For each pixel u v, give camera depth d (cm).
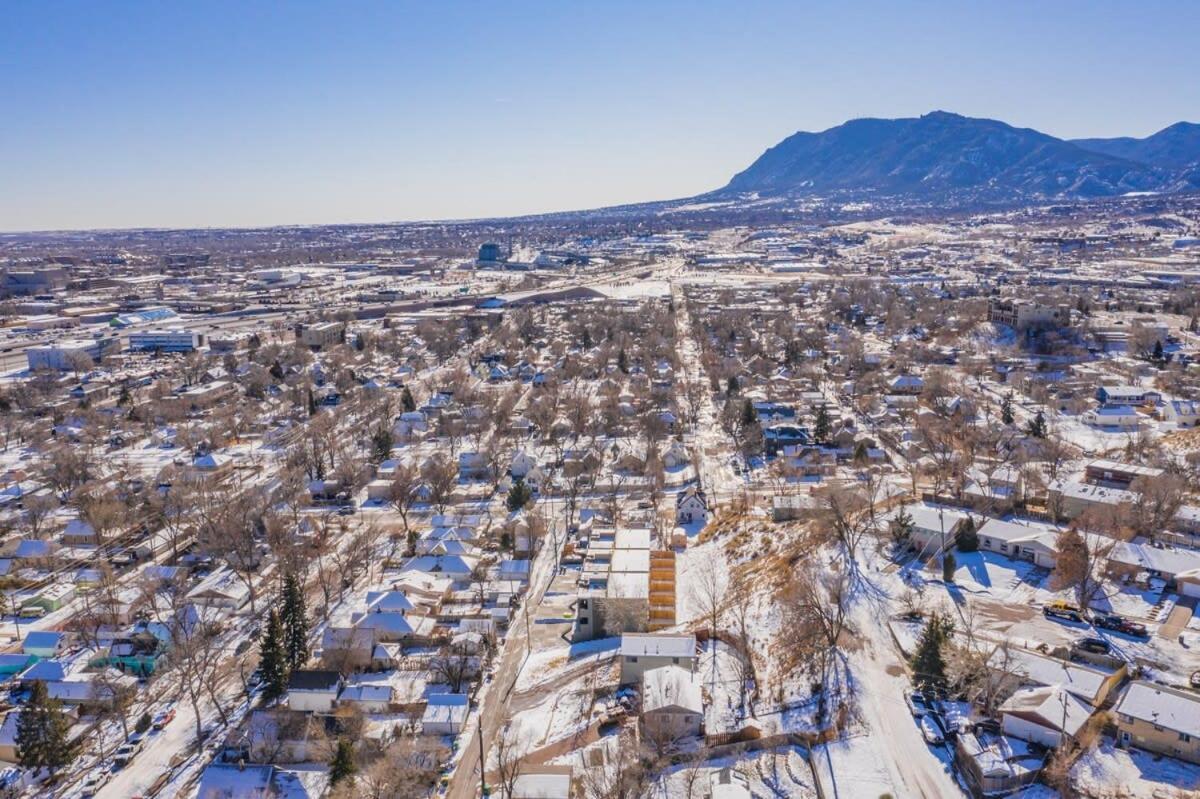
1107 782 7950
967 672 9694
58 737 10031
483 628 12650
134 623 13312
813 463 19188
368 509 18312
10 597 14400
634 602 12381
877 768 8625
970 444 18725
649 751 9231
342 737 9781
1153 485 14000
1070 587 11694
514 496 17750
